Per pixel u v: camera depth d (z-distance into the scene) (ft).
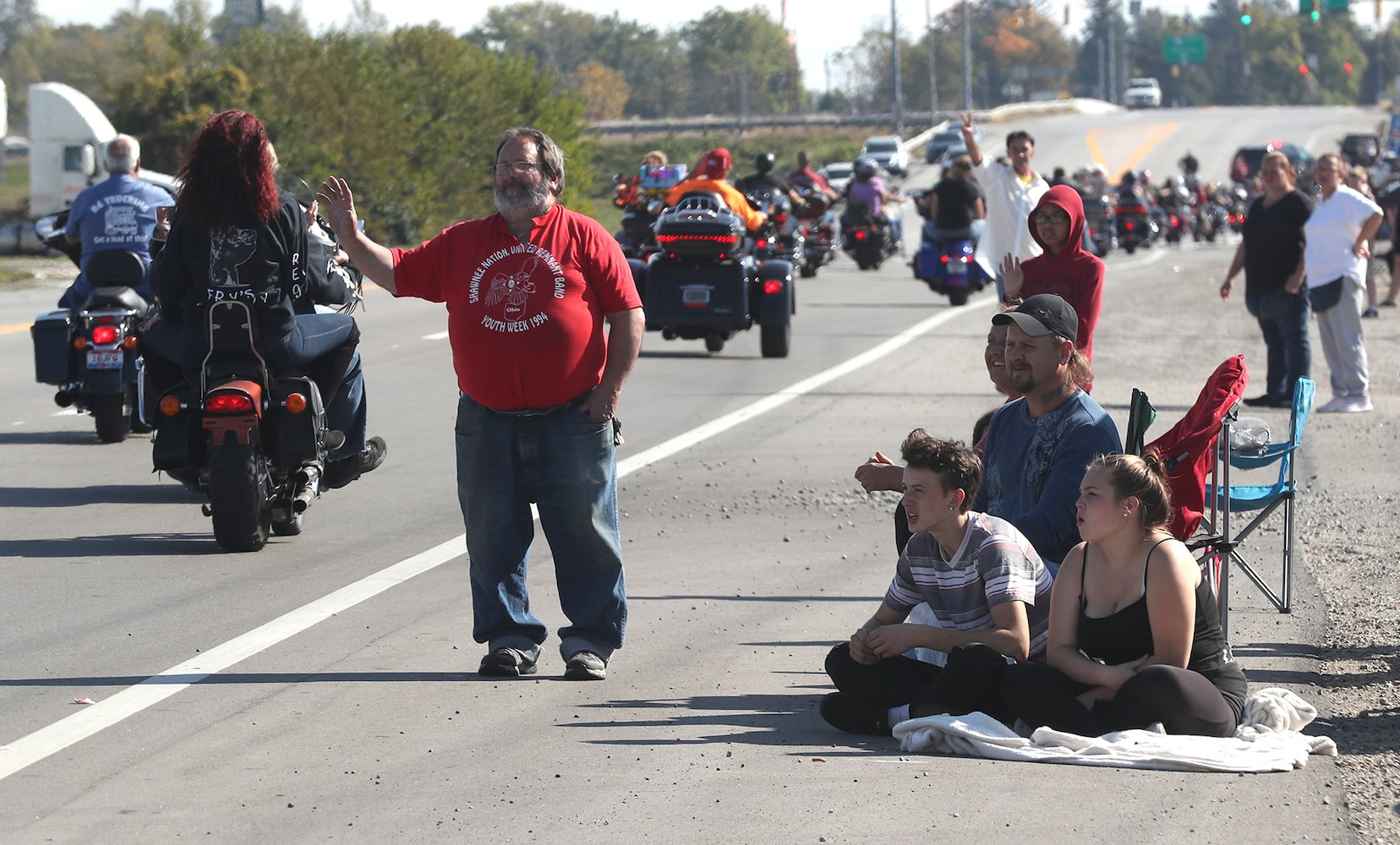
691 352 173.58
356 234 57.41
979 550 53.42
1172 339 192.24
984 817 45.09
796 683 59.67
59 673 59.67
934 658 55.83
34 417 127.54
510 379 58.08
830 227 291.38
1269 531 88.33
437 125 458.91
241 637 64.85
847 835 43.70
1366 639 65.72
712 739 52.49
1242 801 46.50
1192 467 58.75
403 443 117.29
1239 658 62.75
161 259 77.46
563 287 57.93
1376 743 52.29
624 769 49.37
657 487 100.58
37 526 87.40
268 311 77.66
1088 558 52.44
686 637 66.03
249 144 76.02
